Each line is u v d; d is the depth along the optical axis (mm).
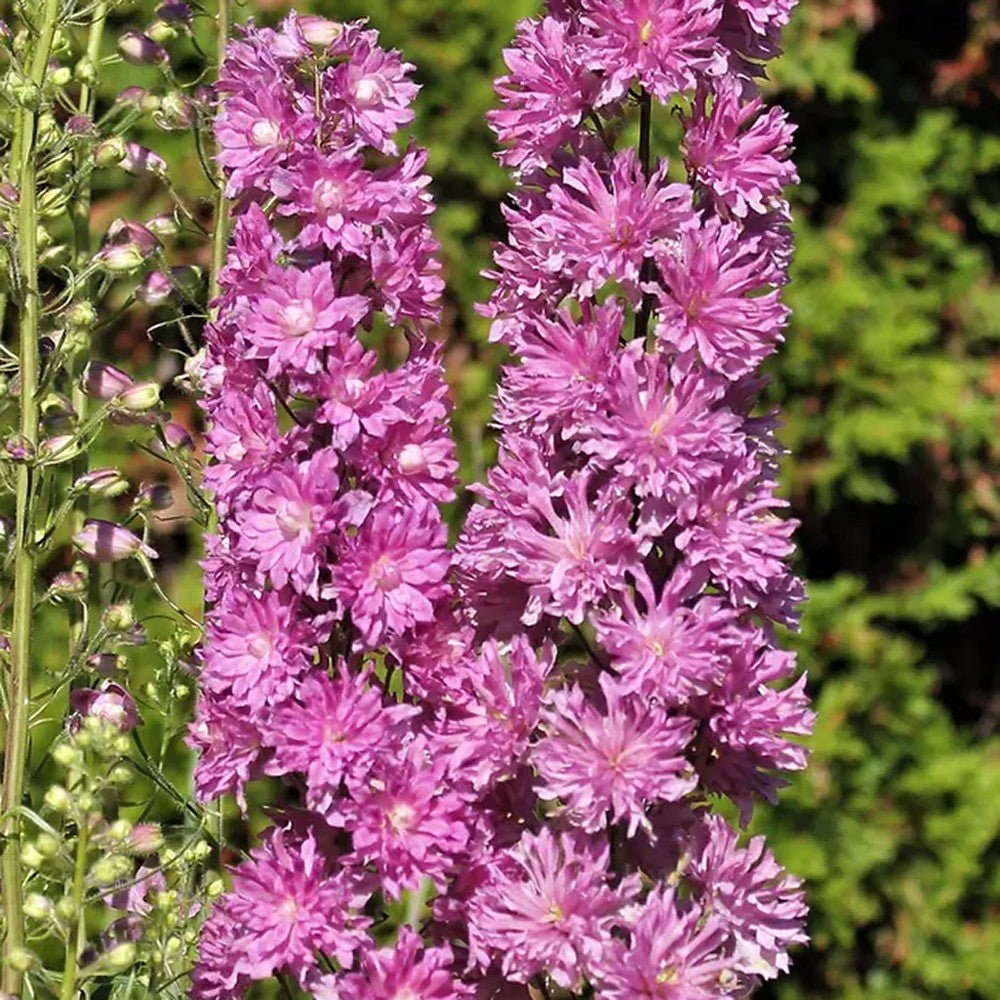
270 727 1278
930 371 2969
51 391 1455
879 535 3135
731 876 1314
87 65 1464
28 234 1397
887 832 2932
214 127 1334
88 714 1389
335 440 1285
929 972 2965
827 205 3027
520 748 1302
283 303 1290
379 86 1312
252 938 1291
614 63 1304
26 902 1359
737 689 1304
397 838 1281
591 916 1283
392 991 1282
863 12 2881
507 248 1334
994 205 3174
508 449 1324
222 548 1323
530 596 1306
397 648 1302
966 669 3309
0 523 1433
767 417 1334
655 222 1304
